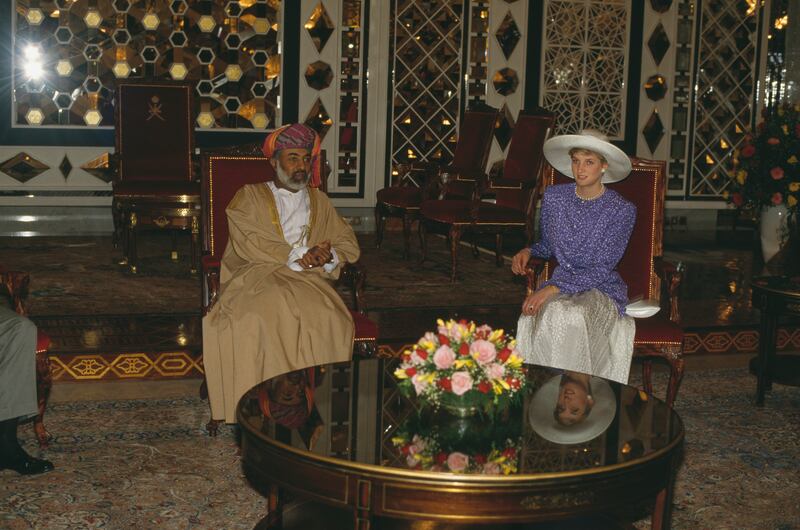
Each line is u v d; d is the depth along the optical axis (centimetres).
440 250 887
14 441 377
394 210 833
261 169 480
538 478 250
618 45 1058
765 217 696
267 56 977
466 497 250
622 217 444
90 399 467
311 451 264
